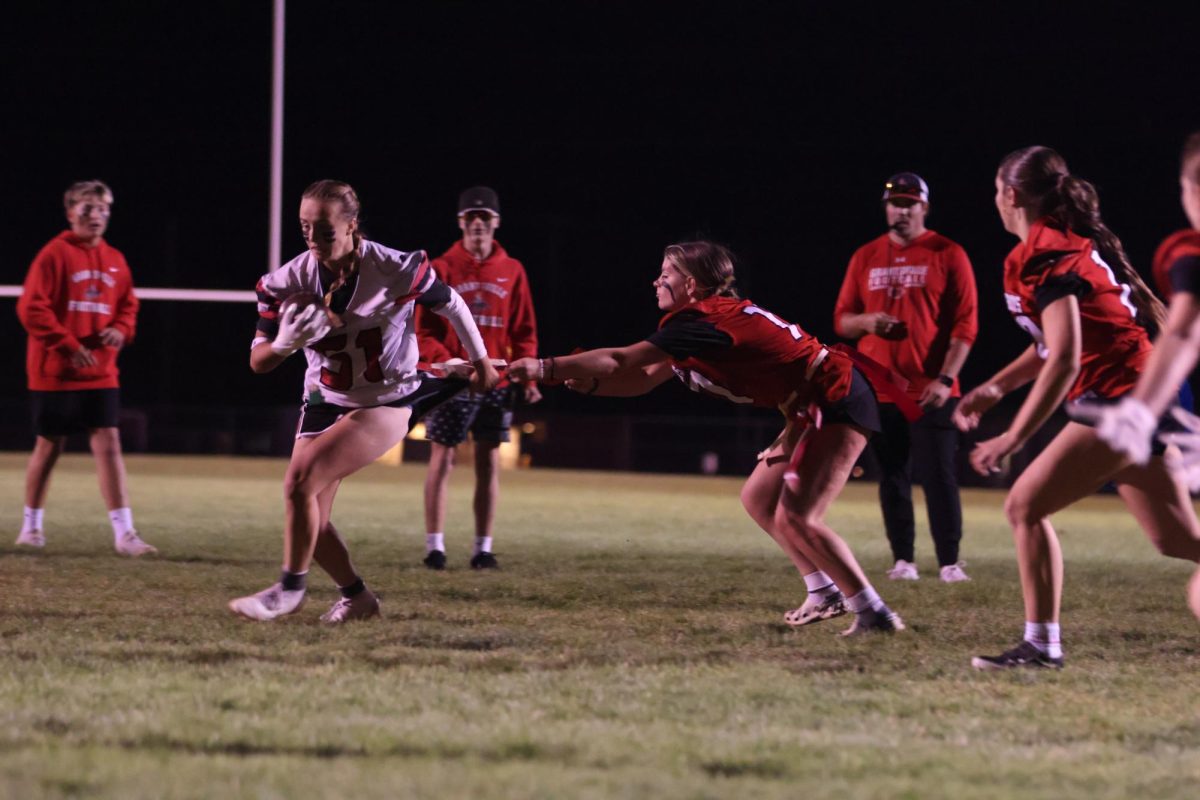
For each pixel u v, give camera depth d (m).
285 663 11.39
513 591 16.45
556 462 62.19
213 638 12.55
